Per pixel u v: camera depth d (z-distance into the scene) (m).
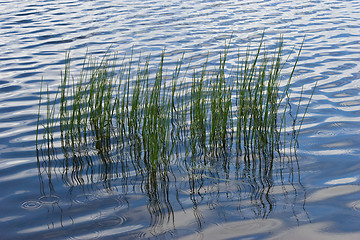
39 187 4.09
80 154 4.83
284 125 5.21
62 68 8.15
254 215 3.54
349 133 5.12
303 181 4.09
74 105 5.28
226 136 5.28
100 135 5.32
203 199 3.83
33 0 16.02
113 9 13.94
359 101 6.14
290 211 3.58
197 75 7.40
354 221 3.40
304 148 4.81
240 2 14.94
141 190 4.02
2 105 6.32
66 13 13.44
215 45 9.45
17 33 11.03
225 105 5.27
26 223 3.49
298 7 13.84
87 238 3.27
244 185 4.07
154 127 4.50
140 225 3.44
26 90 6.97
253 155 4.73
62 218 3.56
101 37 10.41
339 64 7.93
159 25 11.53
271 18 12.20
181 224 3.44
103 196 3.92
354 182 4.01
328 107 5.96
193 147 4.71
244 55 8.61
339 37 9.91
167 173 4.38
